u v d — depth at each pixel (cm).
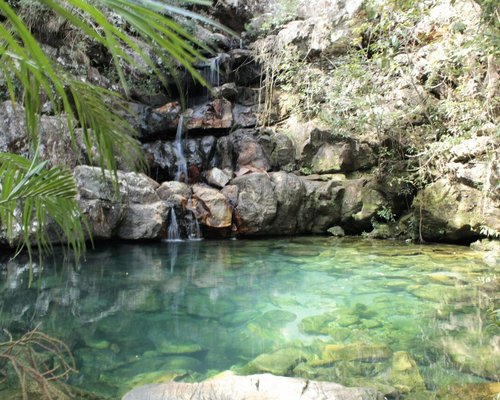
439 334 321
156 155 936
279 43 1021
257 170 923
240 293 446
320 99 962
